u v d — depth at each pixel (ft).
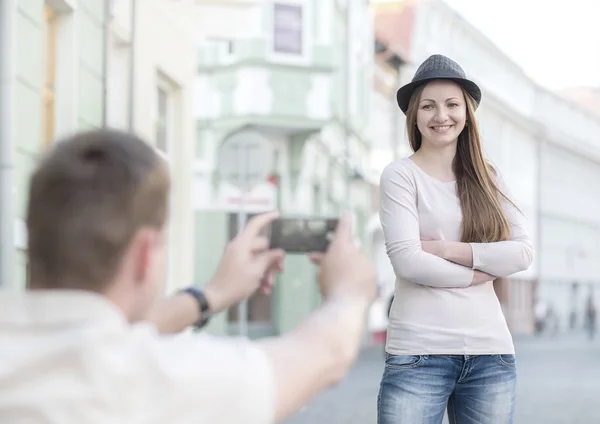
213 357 5.35
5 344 5.11
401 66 135.44
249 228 7.55
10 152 28.91
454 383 14.32
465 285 14.16
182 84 55.42
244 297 7.49
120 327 5.22
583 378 67.26
